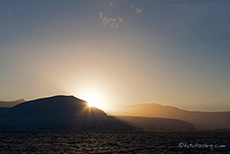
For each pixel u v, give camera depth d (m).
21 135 133.38
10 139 104.44
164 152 62.84
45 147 73.00
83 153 60.44
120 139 106.06
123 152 62.44
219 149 70.62
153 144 83.50
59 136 125.25
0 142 89.81
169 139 107.12
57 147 73.06
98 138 111.94
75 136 126.19
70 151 64.06
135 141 95.56
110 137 119.00
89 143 86.44
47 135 134.00
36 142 90.00
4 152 61.66
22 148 70.25
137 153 60.81
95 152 62.34
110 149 68.56
